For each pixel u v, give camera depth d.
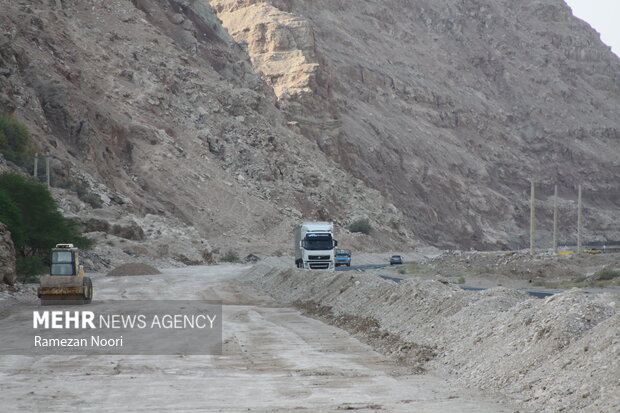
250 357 78.31
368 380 63.06
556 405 48.25
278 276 191.25
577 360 52.44
